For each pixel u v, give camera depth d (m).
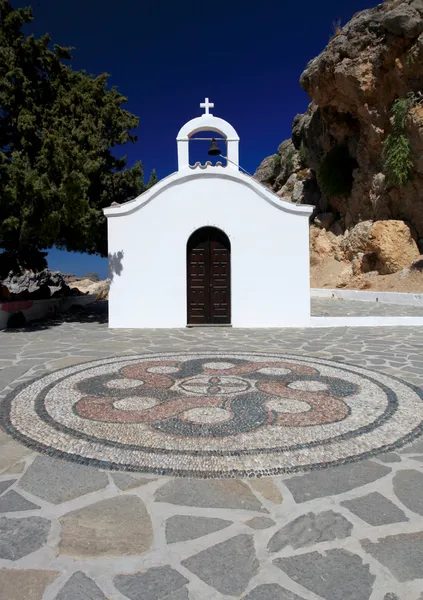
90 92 14.54
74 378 6.17
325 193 31.09
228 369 6.73
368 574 2.20
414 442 3.87
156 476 3.27
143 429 4.20
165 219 11.82
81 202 11.38
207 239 12.02
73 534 2.55
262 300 11.89
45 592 2.09
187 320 11.98
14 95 12.01
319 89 26.58
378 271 24.83
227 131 12.19
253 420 4.43
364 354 7.96
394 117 21.81
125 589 2.11
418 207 22.97
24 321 12.90
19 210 11.20
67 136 12.27
